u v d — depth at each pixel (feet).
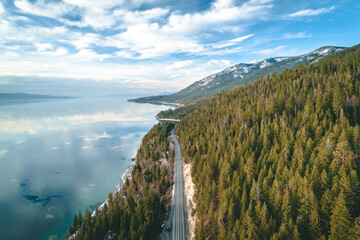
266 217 167.02
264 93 482.28
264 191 195.00
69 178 441.68
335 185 161.99
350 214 139.64
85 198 361.51
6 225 290.97
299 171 204.03
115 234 223.51
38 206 337.72
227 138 353.72
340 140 207.31
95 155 585.63
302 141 247.70
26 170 482.69
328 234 149.18
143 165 433.89
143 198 299.58
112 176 449.89
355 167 176.04
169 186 330.54
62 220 302.66
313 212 152.05
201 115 637.71
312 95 358.02
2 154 591.78
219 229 184.65
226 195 202.69
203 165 300.40
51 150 631.15
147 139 617.62
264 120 355.77
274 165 229.66
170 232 223.92
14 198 362.33
